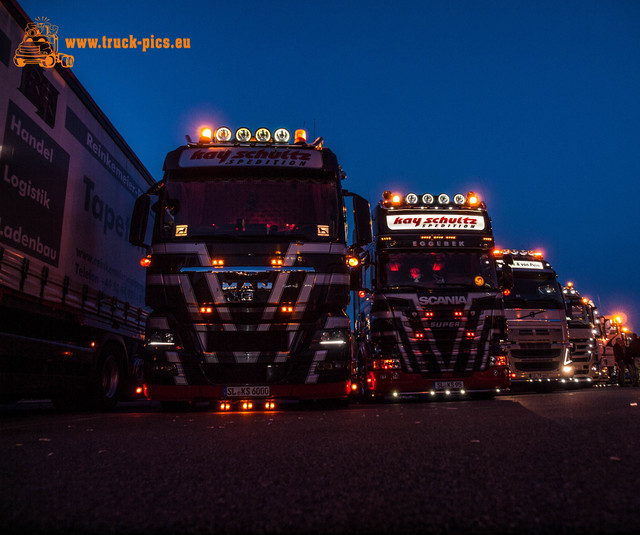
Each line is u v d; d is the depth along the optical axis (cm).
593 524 158
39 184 653
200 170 752
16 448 337
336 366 676
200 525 164
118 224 921
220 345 670
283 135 784
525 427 405
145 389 682
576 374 1549
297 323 675
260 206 733
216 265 687
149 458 292
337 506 184
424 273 1024
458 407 669
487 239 1045
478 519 165
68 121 731
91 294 802
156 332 682
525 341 1337
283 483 222
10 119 587
